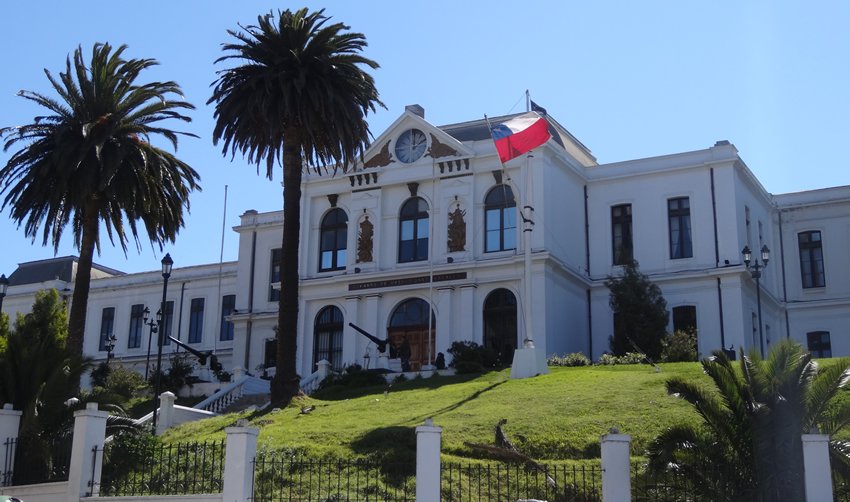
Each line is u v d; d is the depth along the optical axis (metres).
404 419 25.53
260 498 18.67
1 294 30.69
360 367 38.50
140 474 20.88
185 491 19.81
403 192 46.19
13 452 21.19
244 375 37.94
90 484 19.42
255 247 55.34
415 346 44.06
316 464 20.09
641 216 46.09
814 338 48.62
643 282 42.28
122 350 61.75
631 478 18.81
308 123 32.53
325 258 47.66
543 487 19.41
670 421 22.73
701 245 44.47
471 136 47.47
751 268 43.94
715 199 44.59
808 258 49.72
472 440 22.73
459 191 44.78
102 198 33.09
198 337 59.66
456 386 31.89
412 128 46.59
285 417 28.19
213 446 19.47
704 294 43.62
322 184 48.12
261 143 33.47
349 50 34.28
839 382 16.75
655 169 46.06
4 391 22.05
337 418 26.88
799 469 16.03
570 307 44.25
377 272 44.94
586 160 52.03
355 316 45.25
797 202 50.62
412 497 19.20
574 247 45.97
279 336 31.66
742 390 16.75
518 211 43.41
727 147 44.69
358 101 34.31
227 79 33.44
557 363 37.53
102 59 33.62
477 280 43.28
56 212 32.28
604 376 30.41
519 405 26.17
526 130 34.84
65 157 31.55
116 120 32.94
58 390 22.36
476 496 19.28
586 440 22.09
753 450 16.19
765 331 46.56
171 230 35.03
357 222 46.66
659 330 41.06
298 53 33.16
